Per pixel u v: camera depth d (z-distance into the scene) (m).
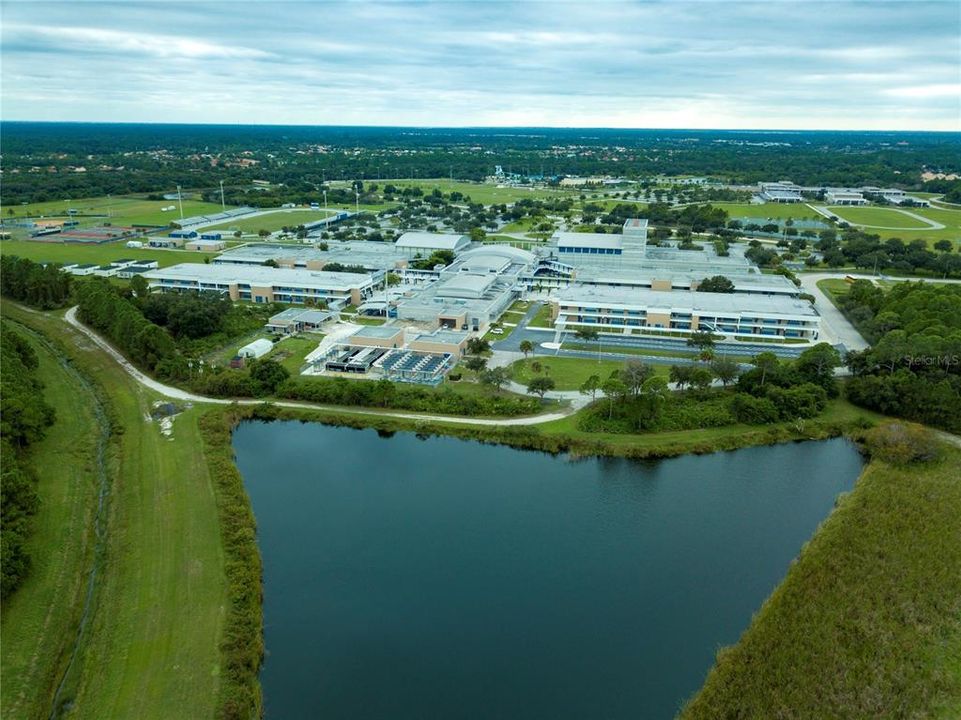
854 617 82.31
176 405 137.75
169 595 83.88
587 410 137.38
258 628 80.69
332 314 197.12
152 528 96.69
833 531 98.94
